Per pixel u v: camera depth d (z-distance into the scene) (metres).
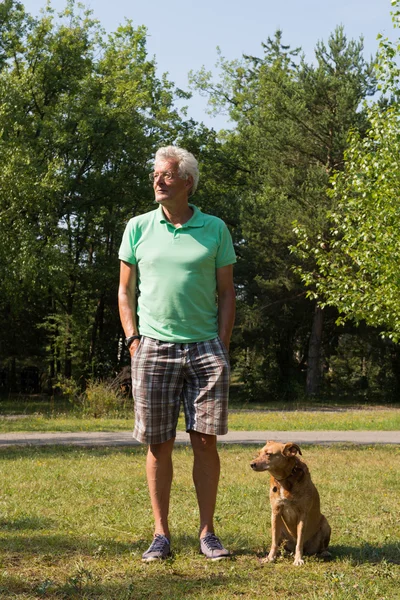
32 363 38.56
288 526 4.86
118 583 4.14
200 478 4.88
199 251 4.82
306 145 30.58
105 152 33.25
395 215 15.47
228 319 4.95
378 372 36.91
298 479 4.76
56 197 29.34
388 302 15.95
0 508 6.55
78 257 34.16
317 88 29.75
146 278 4.89
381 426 18.94
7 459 11.01
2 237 23.81
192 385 4.83
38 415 21.92
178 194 4.86
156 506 4.84
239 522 6.10
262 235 30.97
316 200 29.81
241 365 35.69
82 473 9.24
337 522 6.23
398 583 4.31
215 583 4.20
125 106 32.78
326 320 35.81
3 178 23.84
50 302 36.00
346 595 3.97
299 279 31.05
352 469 10.19
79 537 5.33
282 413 24.88
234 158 39.06
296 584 4.24
